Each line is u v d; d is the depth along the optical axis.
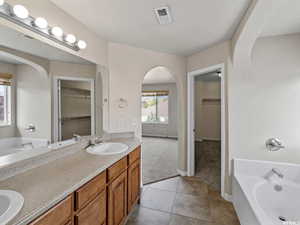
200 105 6.01
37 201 0.84
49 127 1.62
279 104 2.10
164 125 6.77
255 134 2.16
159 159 3.91
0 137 1.25
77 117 1.91
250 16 1.43
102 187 1.33
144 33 2.06
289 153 2.09
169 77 5.35
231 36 2.09
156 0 1.42
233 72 2.16
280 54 2.09
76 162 1.42
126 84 2.44
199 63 2.67
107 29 1.96
